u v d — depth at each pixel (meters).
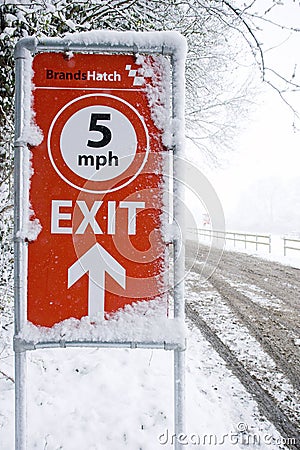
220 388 4.40
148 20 4.89
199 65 8.03
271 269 13.98
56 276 2.25
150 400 3.82
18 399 2.22
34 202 2.25
